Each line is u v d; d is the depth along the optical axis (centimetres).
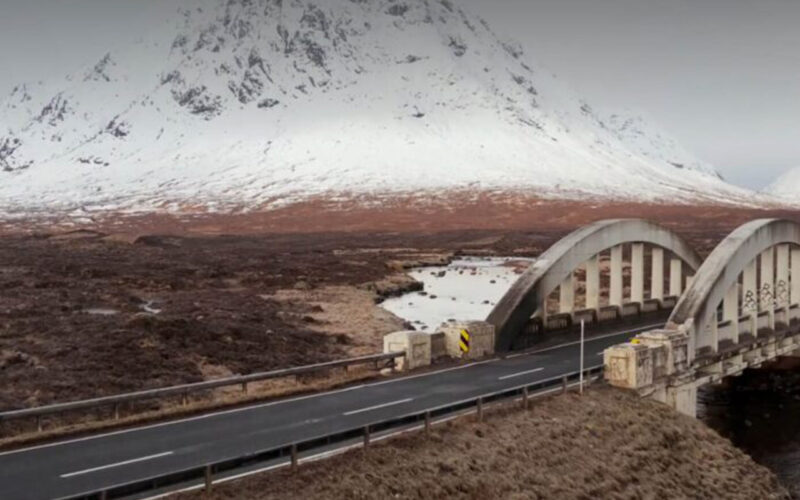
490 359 3253
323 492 1748
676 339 2977
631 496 2216
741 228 3706
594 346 3569
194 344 3838
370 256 10250
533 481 2081
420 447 2050
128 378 3194
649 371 2830
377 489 1822
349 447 1972
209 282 7050
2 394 2883
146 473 1761
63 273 7312
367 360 2905
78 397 2898
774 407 3572
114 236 12669
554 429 2336
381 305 6147
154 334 3966
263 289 6625
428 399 2517
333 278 7531
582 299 6169
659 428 2605
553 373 2938
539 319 3625
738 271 3522
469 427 2220
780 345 3825
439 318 5441
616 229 4066
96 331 4047
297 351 3941
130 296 5797
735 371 3447
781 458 2947
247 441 2031
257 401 2517
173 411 2344
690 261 4728
